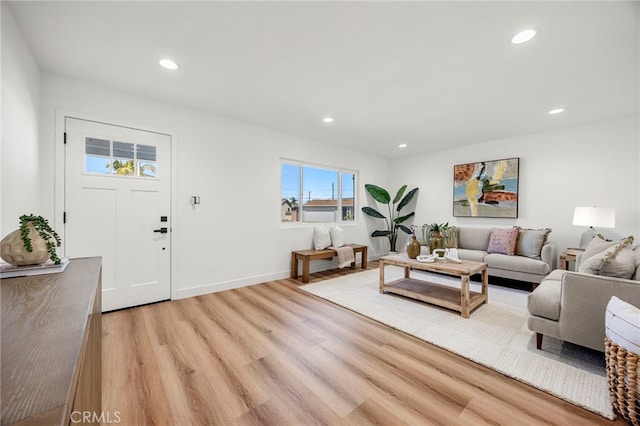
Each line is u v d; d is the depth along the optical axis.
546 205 4.04
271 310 2.81
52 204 2.41
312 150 4.60
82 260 1.47
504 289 3.57
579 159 3.77
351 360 1.89
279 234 4.13
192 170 3.24
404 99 2.92
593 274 1.85
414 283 3.48
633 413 1.28
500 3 1.57
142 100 2.88
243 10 1.64
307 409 1.42
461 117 3.47
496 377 1.70
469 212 4.83
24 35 1.86
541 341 2.01
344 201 5.34
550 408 1.43
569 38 1.88
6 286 0.99
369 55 2.11
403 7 1.61
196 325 2.43
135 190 2.86
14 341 0.58
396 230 5.88
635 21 1.70
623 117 3.44
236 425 1.32
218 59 2.18
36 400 0.39
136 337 2.19
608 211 3.17
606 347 1.48
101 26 1.78
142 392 1.54
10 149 1.67
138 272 2.88
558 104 3.03
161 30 1.83
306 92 2.78
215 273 3.44
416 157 5.70
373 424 1.32
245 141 3.72
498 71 2.33
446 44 1.97
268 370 1.76
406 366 1.82
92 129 2.61
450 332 2.31
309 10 1.64
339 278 4.15
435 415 1.38
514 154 4.36
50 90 2.39
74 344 0.57
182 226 3.17
